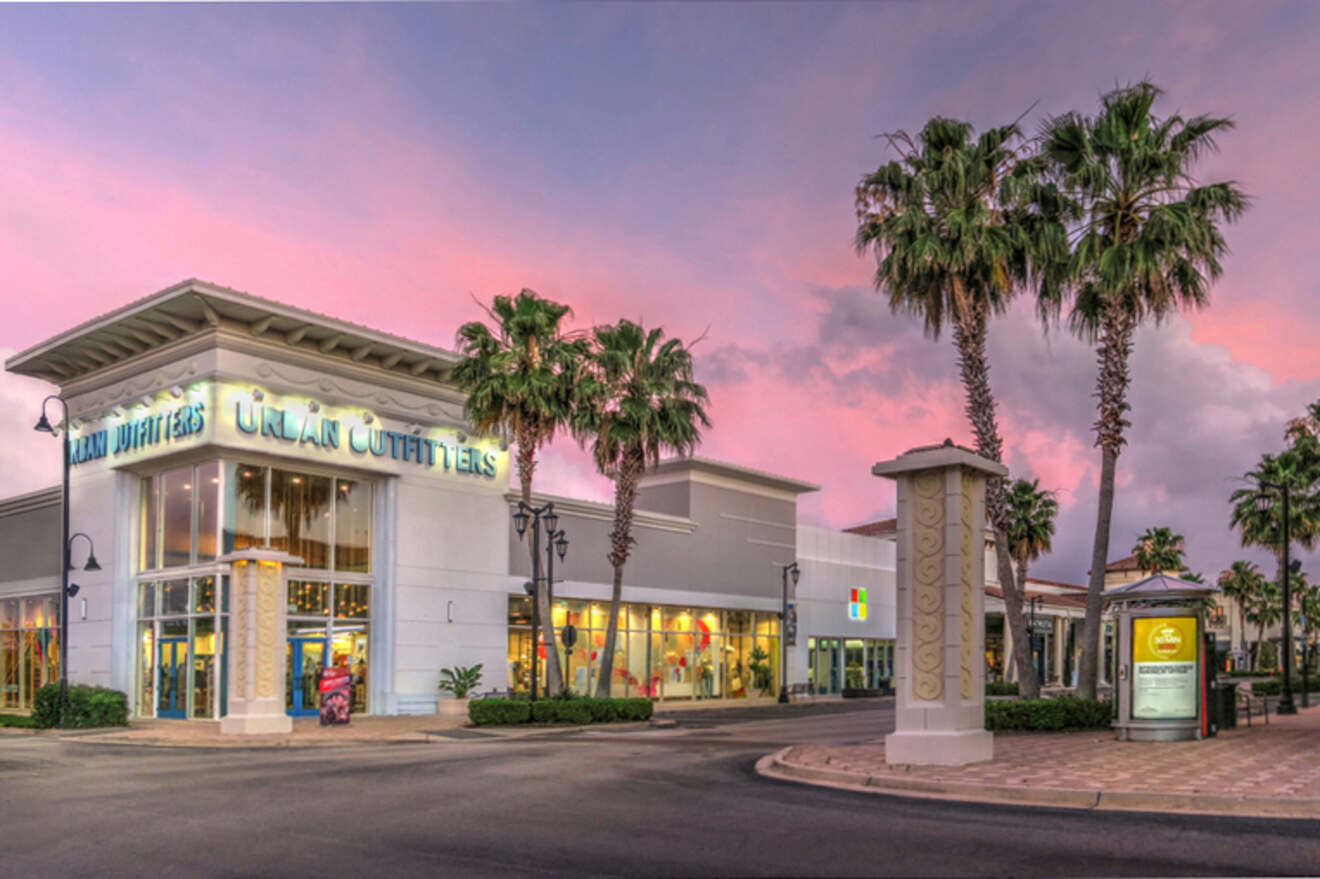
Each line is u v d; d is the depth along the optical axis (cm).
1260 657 8275
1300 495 5075
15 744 2384
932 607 1568
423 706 3212
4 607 3700
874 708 4031
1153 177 2406
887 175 2594
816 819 1080
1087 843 923
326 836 1030
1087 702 2295
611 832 1023
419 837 1015
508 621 3522
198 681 2891
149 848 988
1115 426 2439
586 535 3838
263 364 2941
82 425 3291
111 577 3112
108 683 3061
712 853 907
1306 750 1694
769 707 4144
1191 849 891
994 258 2416
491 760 1789
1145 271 2316
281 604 2564
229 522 2883
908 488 1609
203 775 1606
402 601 3203
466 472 3447
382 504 3238
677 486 4375
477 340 3064
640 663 4041
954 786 1264
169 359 2998
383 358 3238
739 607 4512
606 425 3206
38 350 3219
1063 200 2500
